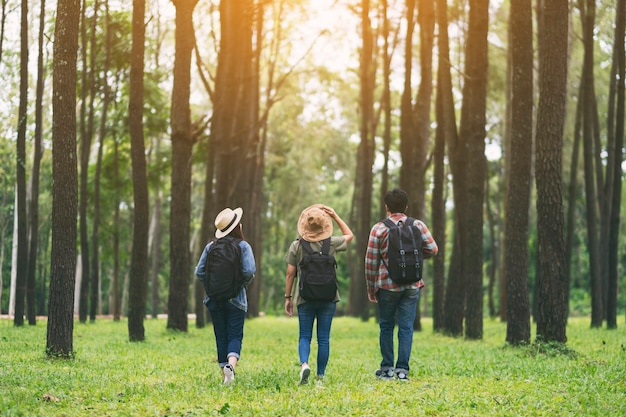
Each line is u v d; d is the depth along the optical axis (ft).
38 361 36.73
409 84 81.10
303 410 23.30
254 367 36.52
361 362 39.68
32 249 73.97
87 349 45.80
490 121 122.72
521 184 48.47
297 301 29.43
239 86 86.17
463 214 65.92
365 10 103.91
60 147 37.81
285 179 163.32
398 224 30.32
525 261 48.44
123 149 116.88
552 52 43.70
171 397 25.73
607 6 83.05
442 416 22.68
